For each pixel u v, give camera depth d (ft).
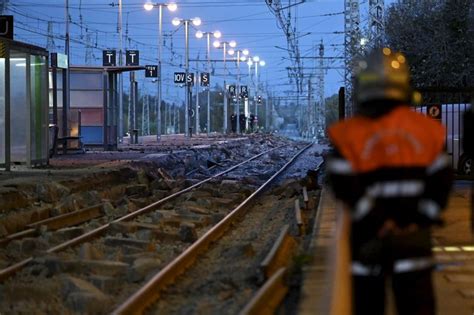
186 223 61.52
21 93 96.99
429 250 17.49
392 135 16.96
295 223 56.80
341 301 21.22
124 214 71.05
